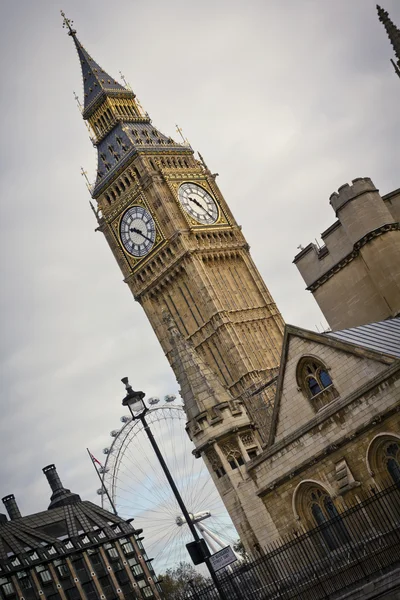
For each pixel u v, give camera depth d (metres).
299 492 48.12
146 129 169.12
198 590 47.78
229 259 160.62
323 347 47.22
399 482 39.19
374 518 42.75
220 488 54.59
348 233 68.25
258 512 51.56
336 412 46.09
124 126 167.00
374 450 45.12
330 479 46.69
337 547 46.16
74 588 111.56
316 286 71.75
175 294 158.38
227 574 44.56
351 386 46.22
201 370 57.03
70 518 118.50
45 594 109.25
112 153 166.62
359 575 39.84
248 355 150.88
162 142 167.00
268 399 140.62
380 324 53.12
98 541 116.25
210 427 55.28
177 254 157.25
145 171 160.50
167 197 160.25
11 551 110.19
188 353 57.72
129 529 120.56
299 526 48.19
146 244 160.88
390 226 66.62
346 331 51.38
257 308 157.88
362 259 68.31
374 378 44.69
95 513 121.12
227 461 54.66
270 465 49.09
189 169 165.12
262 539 51.38
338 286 70.38
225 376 153.12
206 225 160.62
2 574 107.50
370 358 45.38
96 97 170.75
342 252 69.62
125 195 162.88
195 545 43.59
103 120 170.00
